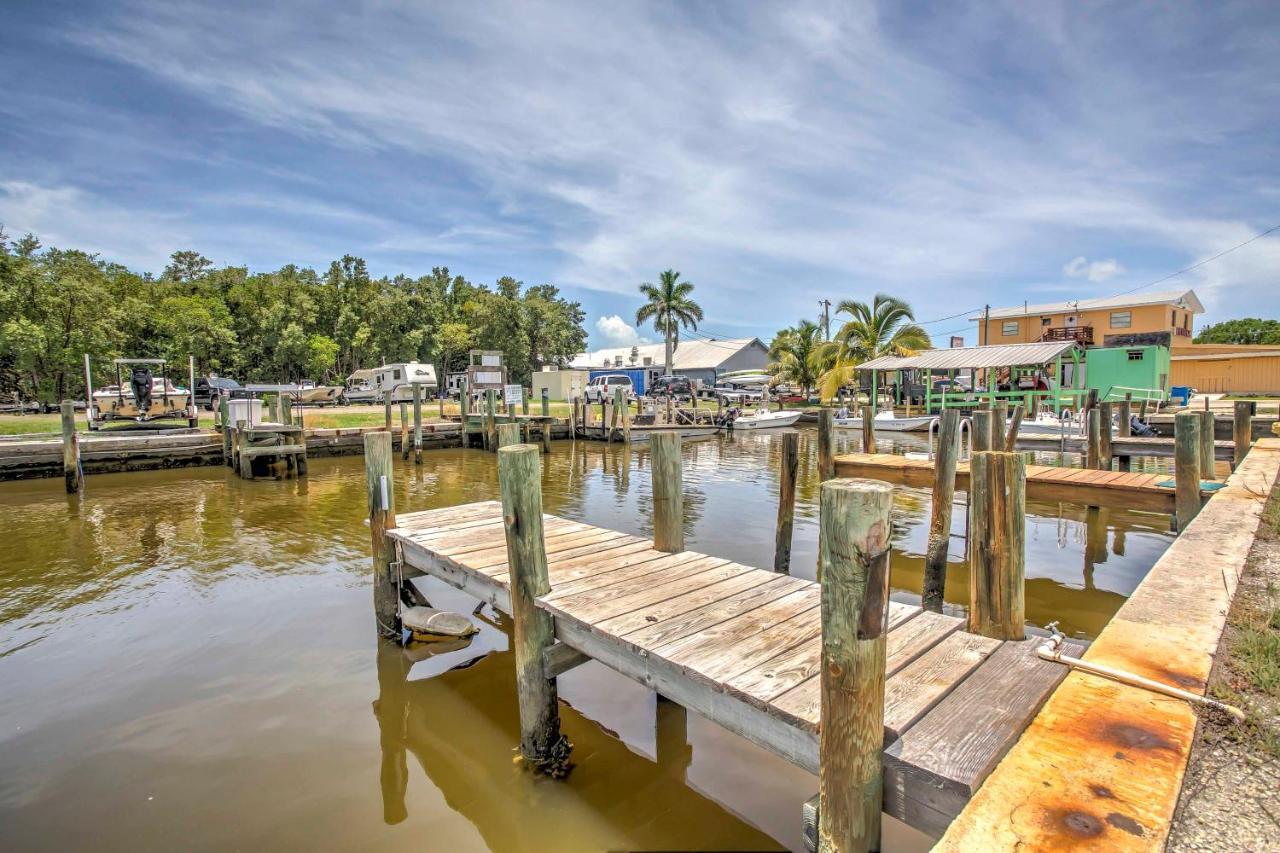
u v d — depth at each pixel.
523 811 3.61
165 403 20.31
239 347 46.72
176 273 61.66
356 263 54.03
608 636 3.51
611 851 3.31
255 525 10.39
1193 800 1.98
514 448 3.93
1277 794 1.99
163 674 5.17
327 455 19.19
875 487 2.13
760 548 8.73
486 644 5.75
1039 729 2.19
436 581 7.39
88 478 15.26
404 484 14.86
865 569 2.11
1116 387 23.31
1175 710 2.32
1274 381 33.56
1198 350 36.25
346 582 7.43
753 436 25.50
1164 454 11.31
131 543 9.23
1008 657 3.09
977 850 1.58
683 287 46.06
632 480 15.32
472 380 25.09
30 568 8.00
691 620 3.69
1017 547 4.04
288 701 4.76
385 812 3.59
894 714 2.55
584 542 5.53
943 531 6.39
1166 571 4.04
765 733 2.79
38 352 28.02
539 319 59.22
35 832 3.42
